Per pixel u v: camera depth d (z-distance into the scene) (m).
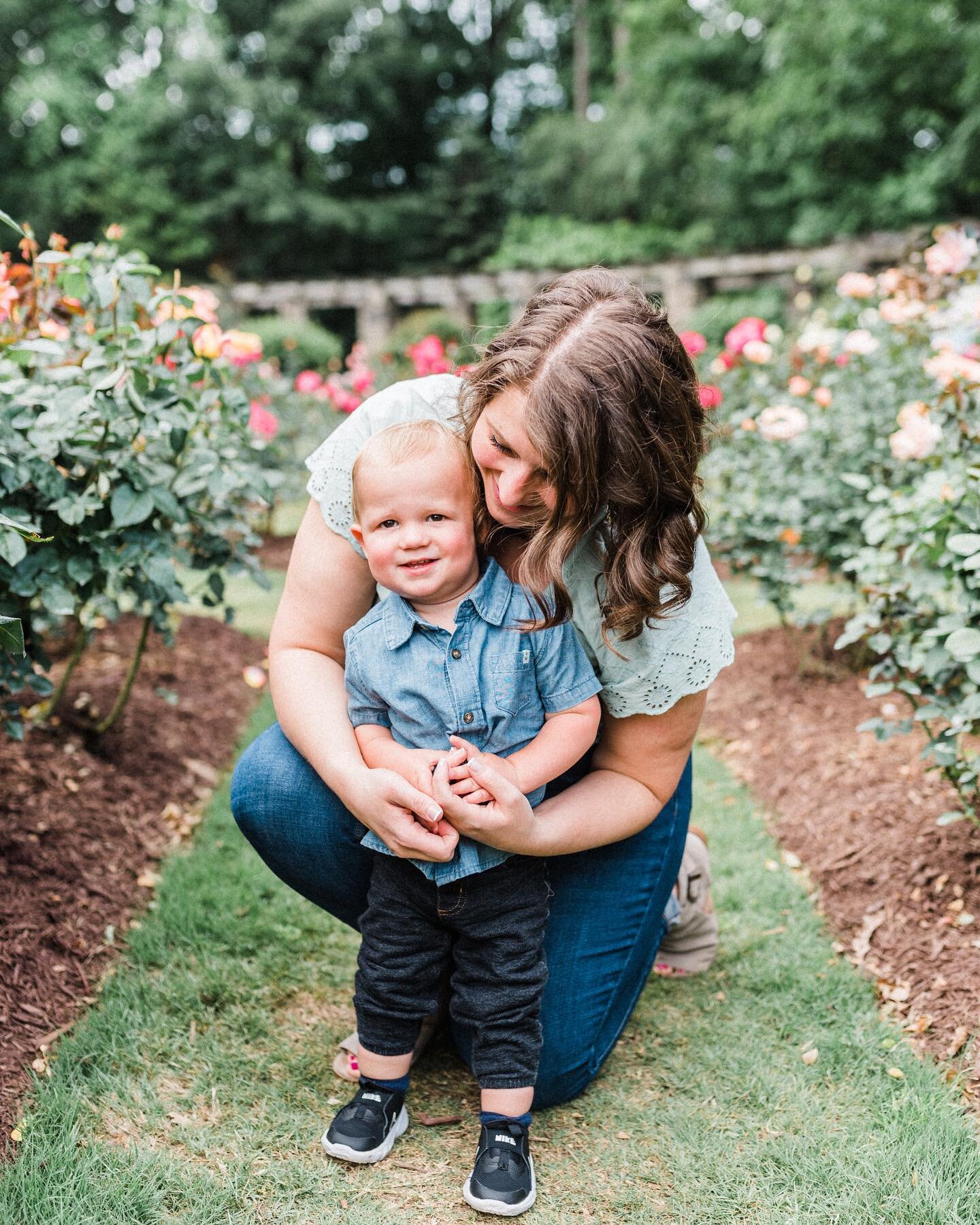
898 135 17.20
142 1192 1.68
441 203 25.66
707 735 3.95
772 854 2.98
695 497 1.62
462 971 1.80
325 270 25.61
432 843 1.65
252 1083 2.00
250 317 19.78
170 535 2.73
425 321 16.02
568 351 1.47
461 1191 1.77
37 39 23.33
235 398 2.62
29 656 2.59
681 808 2.11
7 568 2.29
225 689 4.23
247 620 5.41
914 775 3.06
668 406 1.52
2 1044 1.98
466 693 1.71
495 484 1.61
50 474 2.26
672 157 21.20
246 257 24.69
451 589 1.73
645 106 21.91
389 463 1.65
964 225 3.95
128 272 2.43
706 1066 2.09
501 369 1.51
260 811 1.93
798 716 3.81
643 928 2.04
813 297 15.33
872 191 17.48
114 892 2.58
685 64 20.53
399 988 1.79
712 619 1.77
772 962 2.43
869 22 15.80
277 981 2.34
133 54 25.64
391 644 1.74
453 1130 1.92
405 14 27.53
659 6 20.92
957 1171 1.76
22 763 2.92
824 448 4.08
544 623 1.70
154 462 2.67
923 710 2.41
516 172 26.38
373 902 1.81
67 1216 1.63
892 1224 1.67
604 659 1.79
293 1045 2.13
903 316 4.01
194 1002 2.22
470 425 1.63
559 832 1.75
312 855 1.95
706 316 15.53
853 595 4.00
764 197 19.31
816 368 5.00
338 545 1.91
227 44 26.38
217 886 2.69
